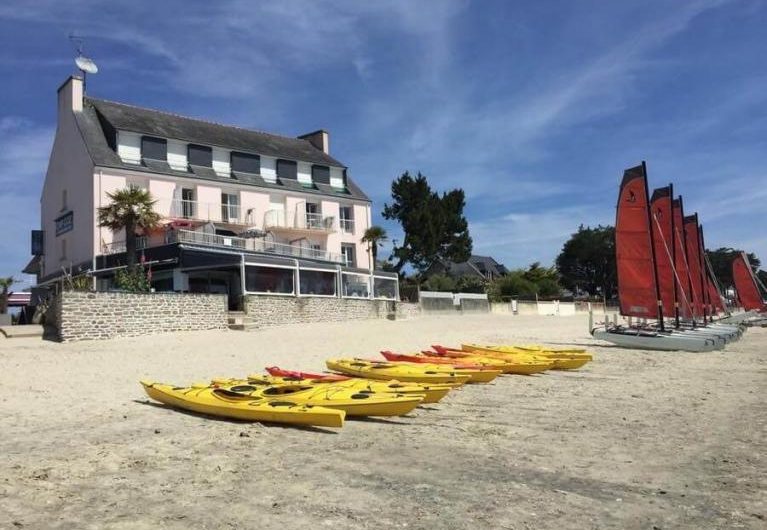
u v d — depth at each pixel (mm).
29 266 46469
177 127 41750
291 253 40375
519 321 41750
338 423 9352
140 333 22453
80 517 5555
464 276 63812
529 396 13398
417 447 8609
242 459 7707
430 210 63125
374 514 5840
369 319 35469
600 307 66125
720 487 6930
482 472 7391
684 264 30750
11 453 7664
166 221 36656
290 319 29562
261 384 11406
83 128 37281
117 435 8789
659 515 6008
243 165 42594
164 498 6145
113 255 33219
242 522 5531
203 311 24953
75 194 37250
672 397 13391
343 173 49094
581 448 8703
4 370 14172
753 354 23172
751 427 10211
